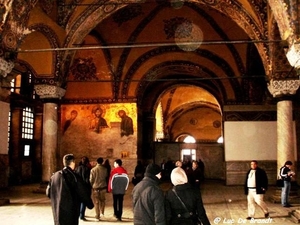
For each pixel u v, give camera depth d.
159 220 4.79
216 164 29.11
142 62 22.44
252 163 10.73
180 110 37.25
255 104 21.52
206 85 27.20
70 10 15.48
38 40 14.88
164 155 29.33
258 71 21.17
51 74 15.40
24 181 22.39
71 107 23.62
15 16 11.62
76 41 15.95
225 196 16.33
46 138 15.70
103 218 10.65
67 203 6.09
